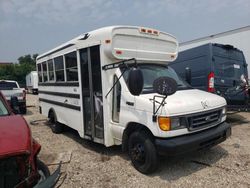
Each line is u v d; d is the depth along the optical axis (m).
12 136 3.23
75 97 6.67
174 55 6.45
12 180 3.03
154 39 6.04
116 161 5.50
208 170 4.91
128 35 5.61
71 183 4.56
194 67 8.91
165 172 4.87
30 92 34.09
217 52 8.58
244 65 9.70
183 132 4.52
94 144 6.82
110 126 5.62
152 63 6.04
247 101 8.35
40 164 3.76
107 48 5.42
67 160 5.62
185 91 5.43
